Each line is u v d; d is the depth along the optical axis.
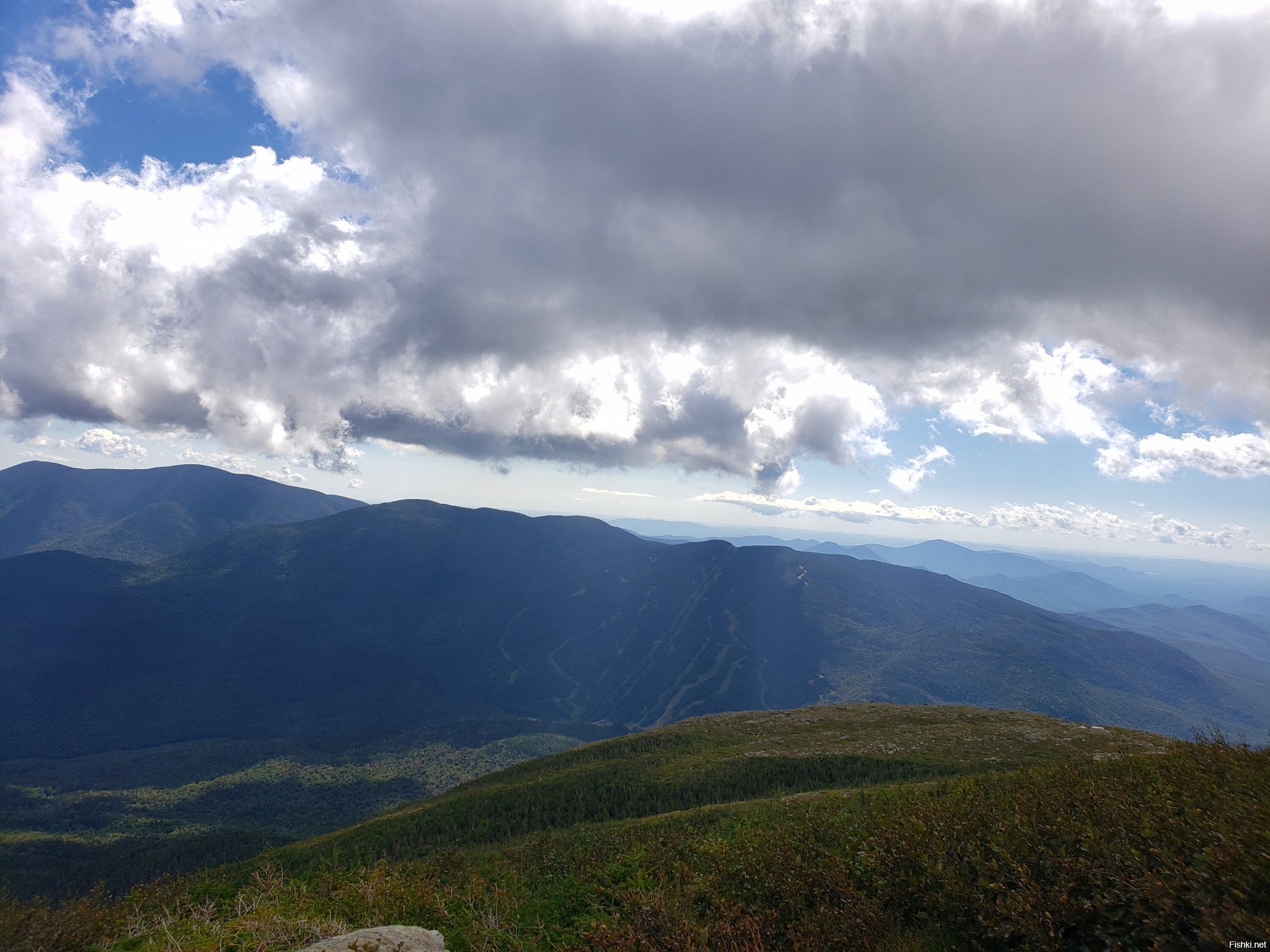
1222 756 13.80
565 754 129.38
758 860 13.10
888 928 10.10
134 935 12.44
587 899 13.59
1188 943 7.88
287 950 11.11
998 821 11.93
